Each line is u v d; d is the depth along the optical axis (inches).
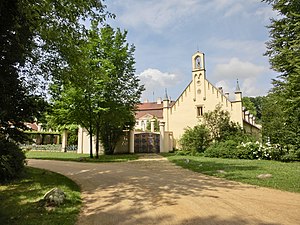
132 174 429.4
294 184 310.2
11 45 314.3
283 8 439.2
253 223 179.8
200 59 1212.5
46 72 450.3
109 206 232.7
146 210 216.4
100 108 769.6
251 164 558.3
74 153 1141.1
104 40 806.5
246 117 1370.6
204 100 1175.0
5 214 200.2
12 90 342.6
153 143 1227.9
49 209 216.1
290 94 444.8
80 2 346.0
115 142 1109.7
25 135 382.6
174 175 417.1
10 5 284.7
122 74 850.1
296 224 177.0
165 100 1258.0
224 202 238.8
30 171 438.3
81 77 472.7
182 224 180.5
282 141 679.7
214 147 830.5
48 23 362.6
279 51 463.5
